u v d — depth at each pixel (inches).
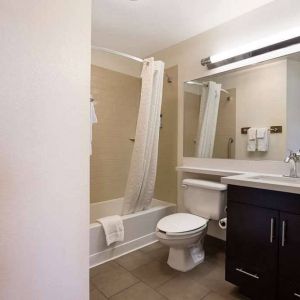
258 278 56.9
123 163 122.1
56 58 31.5
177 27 92.1
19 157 28.3
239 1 75.8
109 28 93.0
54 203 31.7
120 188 121.0
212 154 93.3
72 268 34.0
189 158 101.8
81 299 35.3
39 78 29.9
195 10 80.8
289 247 51.7
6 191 27.3
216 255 85.3
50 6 30.8
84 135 35.0
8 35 27.2
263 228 55.9
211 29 92.7
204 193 83.3
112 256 83.0
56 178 31.8
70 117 33.2
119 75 118.6
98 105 110.7
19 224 28.5
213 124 92.9
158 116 95.9
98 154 111.7
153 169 97.2
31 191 29.4
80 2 34.1
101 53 111.1
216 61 88.6
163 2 76.3
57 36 31.5
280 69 74.6
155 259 82.4
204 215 83.4
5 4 26.9
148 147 93.9
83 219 35.2
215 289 65.3
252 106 81.5
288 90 72.9
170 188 111.5
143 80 91.7
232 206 62.2
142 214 93.1
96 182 111.3
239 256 60.5
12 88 27.6
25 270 29.2
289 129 72.7
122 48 111.5
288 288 51.9
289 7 71.7
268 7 76.4
